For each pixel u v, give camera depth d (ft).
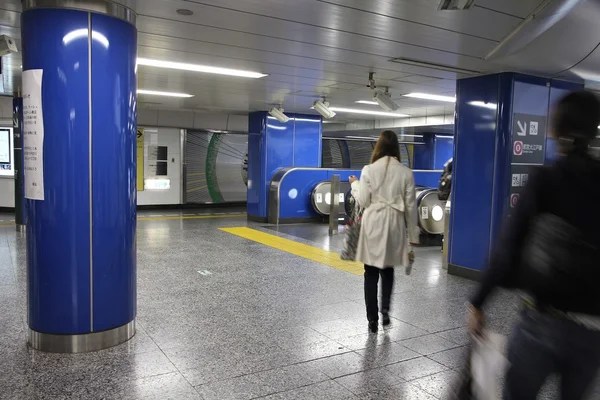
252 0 12.91
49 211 11.98
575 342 5.66
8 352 12.28
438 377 11.35
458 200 21.98
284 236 32.45
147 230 34.19
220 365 11.78
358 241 14.01
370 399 10.26
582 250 5.64
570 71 18.04
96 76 12.00
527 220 6.02
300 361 12.12
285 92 30.22
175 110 46.60
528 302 6.02
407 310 16.53
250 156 41.65
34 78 11.76
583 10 12.75
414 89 27.73
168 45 18.19
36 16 11.64
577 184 5.77
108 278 12.59
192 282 19.74
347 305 16.90
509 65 18.22
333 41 17.16
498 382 9.98
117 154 12.51
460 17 13.93
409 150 63.31
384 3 12.90
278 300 17.37
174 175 49.98
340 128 55.52
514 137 20.26
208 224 37.96
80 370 11.32
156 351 12.55
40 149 11.88
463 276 21.62
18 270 21.11
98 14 11.91
